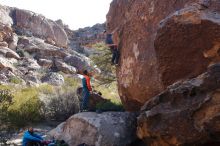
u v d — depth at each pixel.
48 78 27.97
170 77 7.18
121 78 10.17
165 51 7.15
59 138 9.68
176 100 6.26
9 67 26.91
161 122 6.27
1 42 32.72
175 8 8.31
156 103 6.69
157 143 6.45
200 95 5.87
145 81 8.80
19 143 10.43
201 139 5.71
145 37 9.13
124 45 10.20
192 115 5.82
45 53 35.34
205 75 5.92
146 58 8.90
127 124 8.77
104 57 17.81
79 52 45.59
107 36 10.82
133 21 9.86
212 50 6.59
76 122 9.26
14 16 40.72
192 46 6.83
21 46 35.62
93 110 11.41
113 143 8.26
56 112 15.30
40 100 15.74
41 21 42.12
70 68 33.56
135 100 9.71
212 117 5.53
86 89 11.52
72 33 49.28
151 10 9.12
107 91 22.77
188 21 6.82
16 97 16.91
